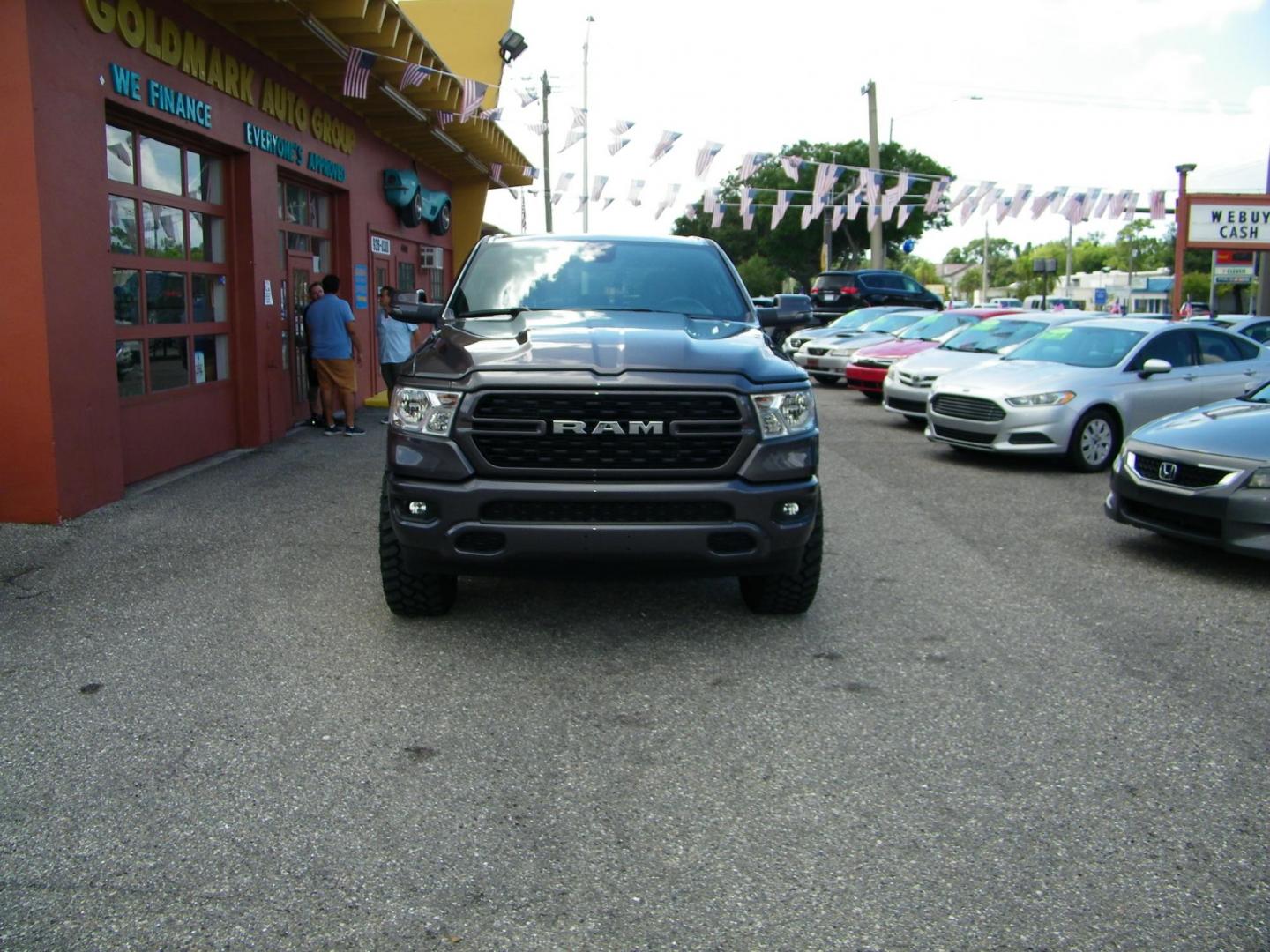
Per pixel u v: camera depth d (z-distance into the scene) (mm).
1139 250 102688
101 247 7668
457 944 2760
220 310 10391
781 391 4750
